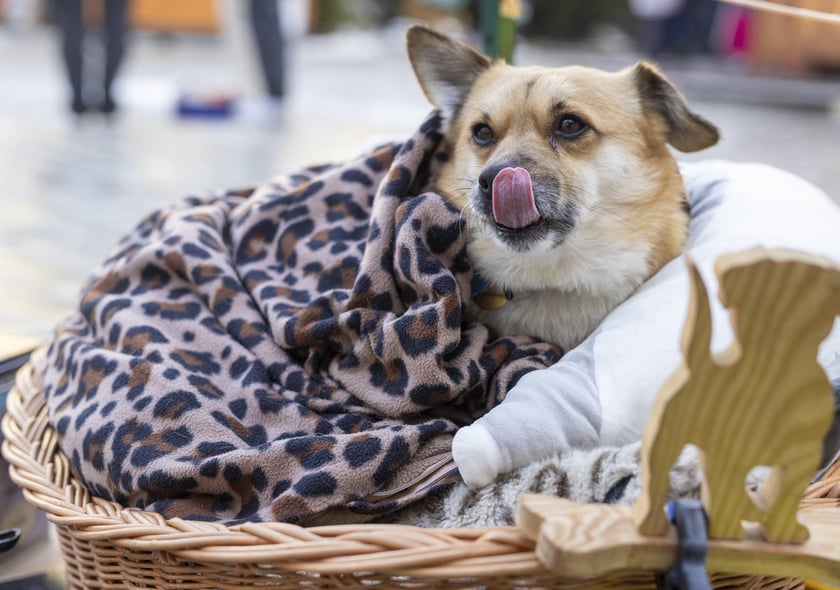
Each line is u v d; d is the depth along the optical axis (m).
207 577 2.09
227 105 10.64
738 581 2.05
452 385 2.47
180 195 7.11
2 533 2.74
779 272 1.53
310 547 1.92
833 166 8.36
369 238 2.73
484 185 2.70
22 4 20.36
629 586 1.92
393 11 23.58
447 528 2.13
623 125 2.87
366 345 2.55
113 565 2.26
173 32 18.84
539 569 1.81
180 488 2.31
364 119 10.69
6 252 5.75
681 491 1.97
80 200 6.93
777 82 13.31
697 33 15.81
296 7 15.08
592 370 2.40
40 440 2.69
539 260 2.78
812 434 1.66
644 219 2.86
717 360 1.61
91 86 10.59
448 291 2.51
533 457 2.23
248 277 2.92
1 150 8.51
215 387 2.58
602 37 20.55
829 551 1.77
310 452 2.32
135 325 2.73
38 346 3.37
